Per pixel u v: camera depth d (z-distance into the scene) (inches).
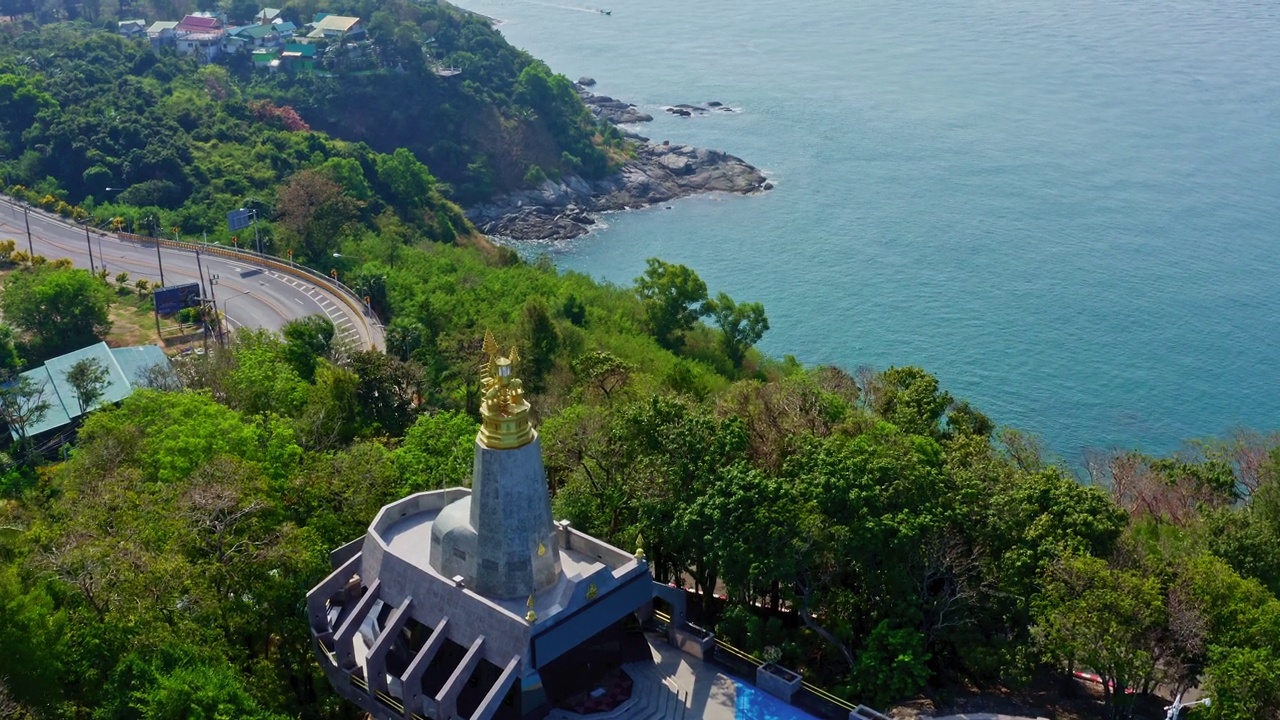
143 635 2635.3
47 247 7421.3
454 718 2593.5
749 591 3043.8
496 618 2588.6
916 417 4052.7
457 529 2706.7
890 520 2888.8
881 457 3056.1
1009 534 3026.6
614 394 4394.7
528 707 2566.4
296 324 5344.5
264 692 2719.0
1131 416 6756.9
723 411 3956.7
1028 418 6766.7
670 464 3120.1
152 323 6230.3
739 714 2652.6
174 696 2406.5
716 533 2878.9
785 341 7869.1
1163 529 3858.3
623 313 7268.7
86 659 2655.0
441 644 2687.0
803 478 3016.7
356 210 7775.6
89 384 5113.2
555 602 2657.5
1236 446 4899.1
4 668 2534.5
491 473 2605.8
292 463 3572.8
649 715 2637.8
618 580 2736.2
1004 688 2918.3
